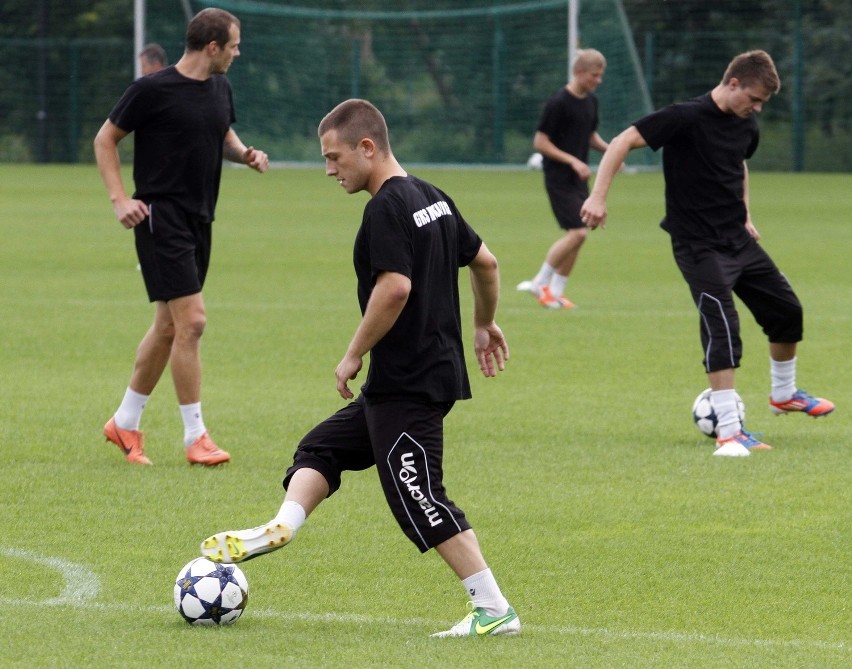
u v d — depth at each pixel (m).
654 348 32.69
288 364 30.45
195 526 17.61
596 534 17.38
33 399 26.25
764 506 18.80
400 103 110.38
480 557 13.33
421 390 13.12
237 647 12.85
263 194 87.19
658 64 116.56
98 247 55.59
